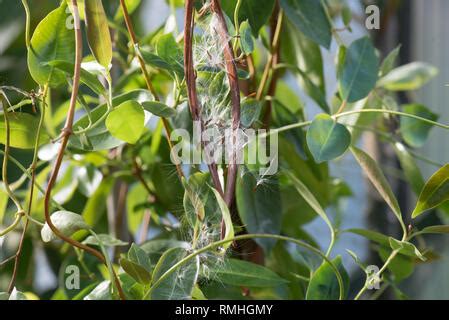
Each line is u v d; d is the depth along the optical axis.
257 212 0.91
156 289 0.77
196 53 0.79
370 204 1.25
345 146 0.79
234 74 0.76
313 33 0.89
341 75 0.88
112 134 0.78
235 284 0.84
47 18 0.78
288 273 1.01
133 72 0.99
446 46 1.30
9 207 1.09
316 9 0.90
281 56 1.04
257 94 0.96
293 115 0.98
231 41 0.78
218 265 0.84
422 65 1.12
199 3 0.86
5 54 1.18
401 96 1.31
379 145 1.24
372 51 0.88
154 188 1.09
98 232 1.14
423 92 1.32
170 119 0.87
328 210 1.20
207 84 0.80
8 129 0.78
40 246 1.19
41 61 0.78
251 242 0.99
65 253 1.16
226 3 0.85
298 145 0.97
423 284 1.25
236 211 0.93
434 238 1.18
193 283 0.77
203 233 0.79
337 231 0.85
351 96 0.87
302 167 1.02
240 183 0.90
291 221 1.07
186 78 0.75
